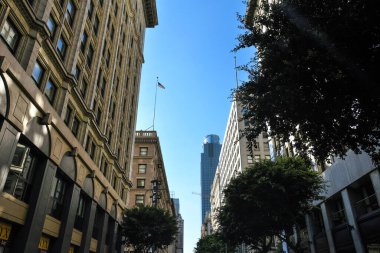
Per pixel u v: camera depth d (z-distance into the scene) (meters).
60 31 21.61
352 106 10.38
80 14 25.50
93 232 29.14
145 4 59.00
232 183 26.03
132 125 47.81
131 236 37.09
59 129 20.00
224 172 109.75
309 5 9.76
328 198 27.09
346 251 25.28
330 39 9.23
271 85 10.87
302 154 13.04
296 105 10.23
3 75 14.12
